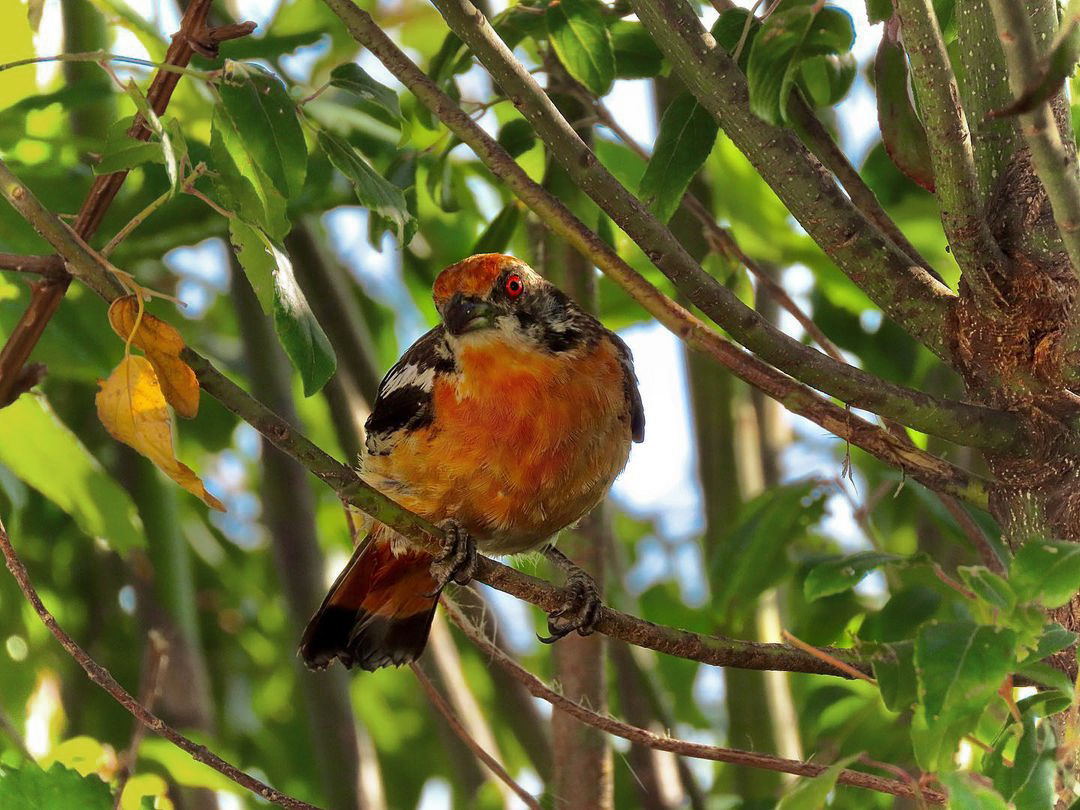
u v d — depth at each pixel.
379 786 12.00
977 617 5.75
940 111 6.59
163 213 11.74
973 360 7.38
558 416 9.32
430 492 9.51
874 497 10.83
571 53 8.91
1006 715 7.54
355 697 16.05
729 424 12.48
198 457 14.99
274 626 15.75
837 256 7.52
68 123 12.48
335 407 12.41
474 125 7.29
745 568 10.55
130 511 10.48
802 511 10.45
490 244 10.98
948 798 5.50
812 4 6.57
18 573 7.37
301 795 15.01
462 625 8.96
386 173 10.35
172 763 10.16
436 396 9.41
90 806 8.05
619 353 10.19
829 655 7.18
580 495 9.75
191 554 15.31
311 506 12.46
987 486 7.48
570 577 10.02
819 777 5.88
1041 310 7.08
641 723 11.95
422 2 13.63
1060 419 7.16
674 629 7.38
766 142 7.32
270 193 7.59
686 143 8.09
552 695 8.37
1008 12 5.37
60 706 12.96
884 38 7.70
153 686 9.31
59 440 10.18
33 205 6.46
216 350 15.84
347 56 12.94
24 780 8.04
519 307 9.59
